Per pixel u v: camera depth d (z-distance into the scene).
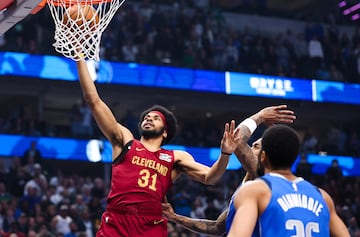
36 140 17.88
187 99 21.47
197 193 17.17
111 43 20.05
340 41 23.95
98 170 20.44
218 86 20.69
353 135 22.14
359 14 26.03
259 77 21.19
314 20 25.53
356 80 22.75
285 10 28.59
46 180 15.79
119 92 20.38
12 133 17.81
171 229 13.34
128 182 4.64
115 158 4.75
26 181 15.00
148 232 4.61
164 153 4.81
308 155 19.91
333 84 21.95
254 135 18.78
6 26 5.55
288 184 3.71
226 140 4.41
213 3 25.25
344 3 26.50
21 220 13.03
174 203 15.59
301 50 22.64
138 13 21.83
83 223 13.76
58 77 19.03
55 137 18.08
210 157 19.27
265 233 3.58
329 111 23.03
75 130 18.75
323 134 25.00
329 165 19.98
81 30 4.98
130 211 4.59
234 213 3.68
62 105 22.39
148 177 4.68
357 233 15.02
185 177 17.72
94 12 5.07
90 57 4.95
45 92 20.50
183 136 20.19
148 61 20.14
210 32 21.92
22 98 21.39
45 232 12.77
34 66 18.81
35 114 21.34
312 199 3.70
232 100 21.56
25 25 19.19
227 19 24.81
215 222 4.95
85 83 4.79
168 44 20.88
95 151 18.31
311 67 22.17
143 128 4.86
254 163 4.70
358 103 22.09
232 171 18.16
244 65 21.61
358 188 18.73
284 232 3.57
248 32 23.47
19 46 18.81
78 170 20.31
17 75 18.59
